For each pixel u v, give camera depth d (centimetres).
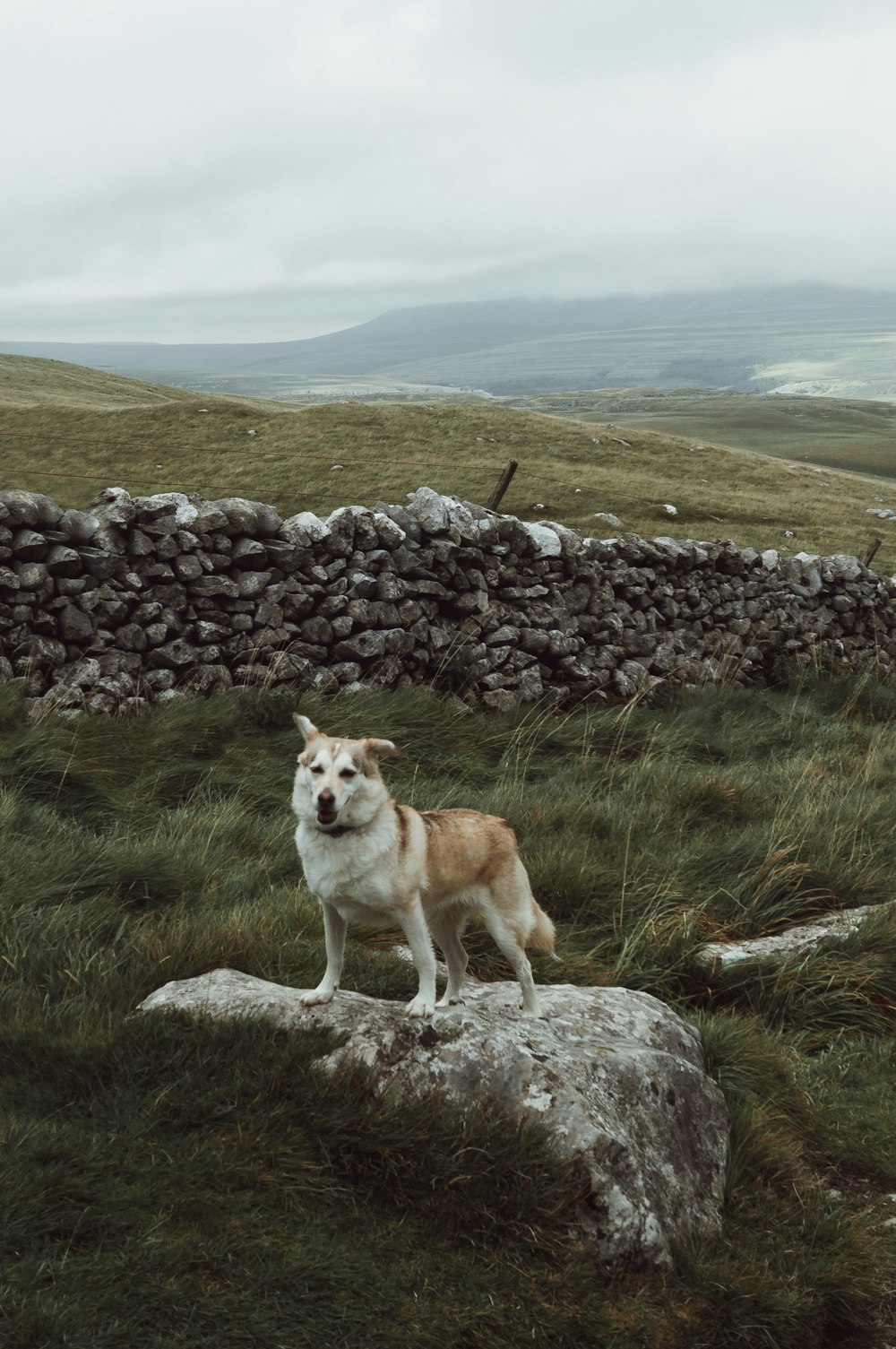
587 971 611
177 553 1095
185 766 880
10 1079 412
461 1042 434
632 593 1537
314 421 4878
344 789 410
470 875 461
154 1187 362
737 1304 379
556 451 4956
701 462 5316
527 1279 366
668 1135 436
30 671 981
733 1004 629
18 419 4531
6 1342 296
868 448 13375
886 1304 405
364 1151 394
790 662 1730
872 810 937
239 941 554
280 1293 333
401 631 1237
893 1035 636
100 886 631
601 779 1017
